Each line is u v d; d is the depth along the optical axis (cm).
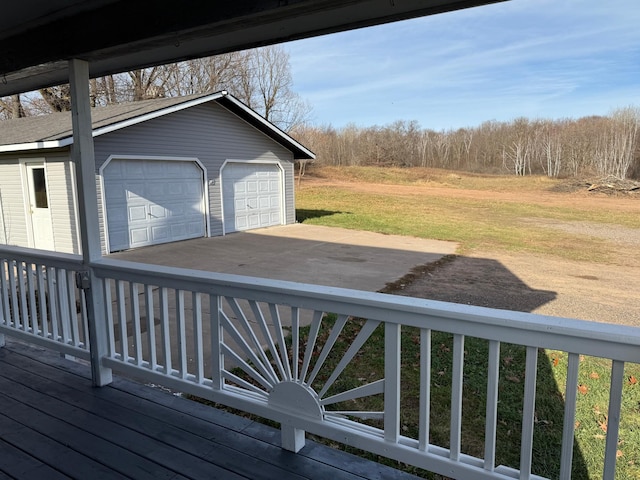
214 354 229
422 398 172
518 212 1645
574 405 142
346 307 183
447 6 184
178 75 2181
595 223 1395
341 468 196
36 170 895
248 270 748
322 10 175
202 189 1092
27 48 273
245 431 226
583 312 545
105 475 191
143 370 259
